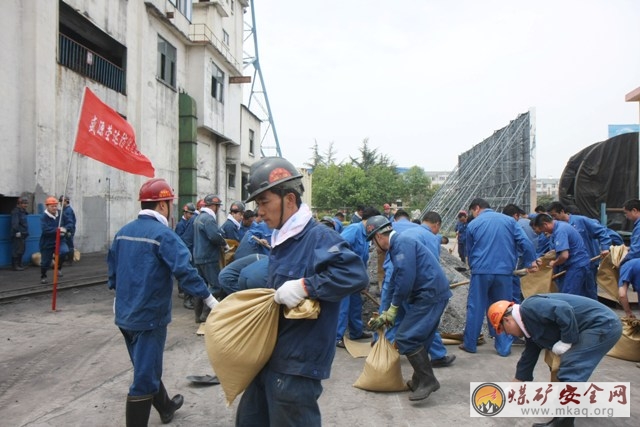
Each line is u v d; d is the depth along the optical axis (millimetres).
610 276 6074
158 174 17594
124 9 15125
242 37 28828
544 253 6590
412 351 3836
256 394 2305
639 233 4977
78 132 6891
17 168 10906
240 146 25906
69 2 12344
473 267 5301
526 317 3211
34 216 10883
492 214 5359
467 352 5328
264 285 3330
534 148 20719
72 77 12414
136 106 15953
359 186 43938
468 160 31797
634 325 4930
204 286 3002
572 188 10766
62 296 7852
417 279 3971
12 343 5242
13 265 10227
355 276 2010
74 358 4770
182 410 3611
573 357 3090
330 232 2143
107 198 14250
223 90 23344
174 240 2986
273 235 2277
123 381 4164
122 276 3004
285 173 2195
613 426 3402
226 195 25109
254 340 2098
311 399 2131
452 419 3518
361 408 3715
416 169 63344
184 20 19469
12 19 10703
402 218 6199
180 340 5613
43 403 3680
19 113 10930
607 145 10211
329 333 2137
